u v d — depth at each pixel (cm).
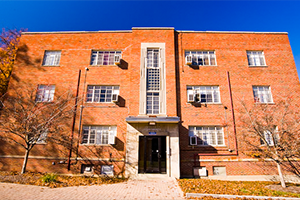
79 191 808
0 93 1697
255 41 1495
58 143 1224
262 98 1380
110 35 1494
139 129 1232
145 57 1405
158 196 771
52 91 1383
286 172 1199
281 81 1402
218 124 1298
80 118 1297
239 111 1324
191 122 1299
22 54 1449
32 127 1005
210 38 1496
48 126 1093
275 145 1001
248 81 1398
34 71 1411
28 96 1333
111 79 1390
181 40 1486
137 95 1317
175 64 1421
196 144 1230
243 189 902
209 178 1202
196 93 1377
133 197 750
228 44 1484
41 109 1288
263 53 1477
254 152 1224
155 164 1198
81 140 1259
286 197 777
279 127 1216
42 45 1480
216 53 1463
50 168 1205
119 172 1192
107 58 1465
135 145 1206
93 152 1231
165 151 1218
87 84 1384
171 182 1040
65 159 1216
